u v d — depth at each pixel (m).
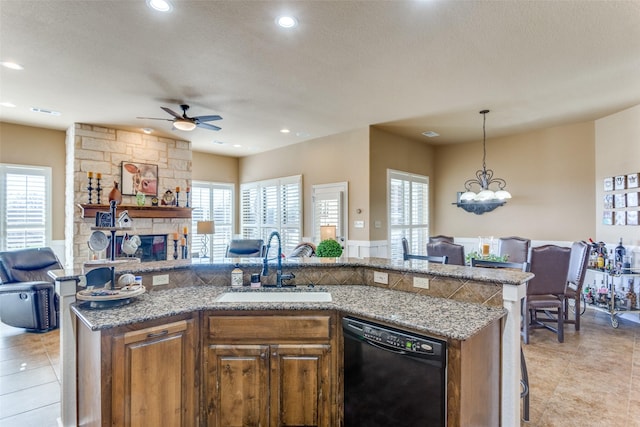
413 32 2.82
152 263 2.85
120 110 4.92
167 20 2.65
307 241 6.84
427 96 4.32
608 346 3.84
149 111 4.96
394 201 6.25
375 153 5.88
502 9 2.50
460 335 1.62
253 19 2.63
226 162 8.48
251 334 2.14
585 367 3.31
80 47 3.09
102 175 5.82
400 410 1.81
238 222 8.69
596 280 5.25
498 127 5.82
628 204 4.74
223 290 2.64
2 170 5.50
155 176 6.44
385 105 4.69
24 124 5.65
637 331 4.34
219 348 2.14
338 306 2.14
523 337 3.97
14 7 2.47
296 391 2.13
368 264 2.78
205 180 8.11
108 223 2.57
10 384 3.04
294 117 5.27
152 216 6.16
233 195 8.61
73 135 5.59
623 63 3.39
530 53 3.18
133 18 2.62
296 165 7.11
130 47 3.09
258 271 2.85
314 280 2.83
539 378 3.09
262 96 4.35
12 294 4.29
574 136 5.60
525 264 2.71
